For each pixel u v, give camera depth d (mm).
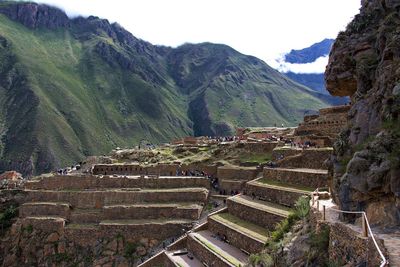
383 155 22141
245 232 42094
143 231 61906
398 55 25031
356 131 27000
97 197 71250
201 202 66875
